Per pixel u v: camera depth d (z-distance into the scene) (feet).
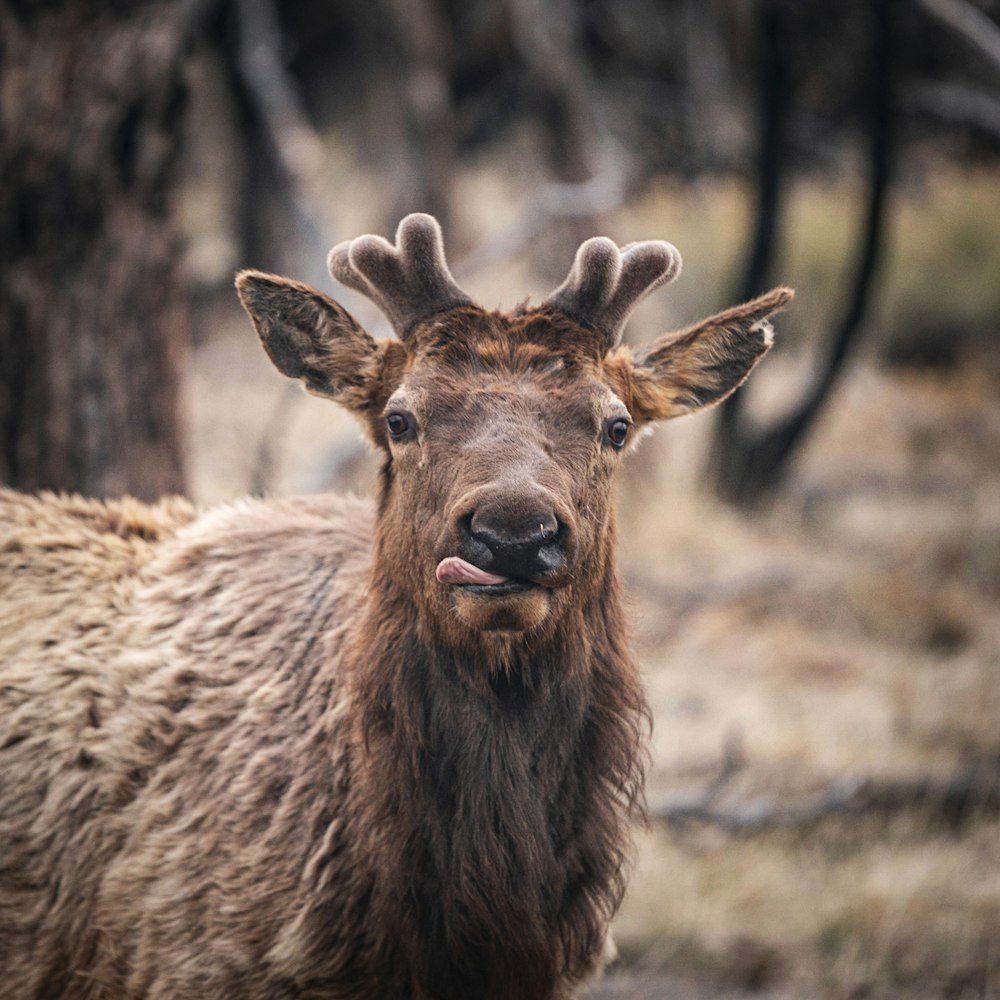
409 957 21.29
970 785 37.47
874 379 85.46
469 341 21.06
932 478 72.59
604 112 101.19
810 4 85.10
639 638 24.49
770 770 39.32
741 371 23.82
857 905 33.42
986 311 92.58
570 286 22.03
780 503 67.31
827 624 52.80
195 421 68.69
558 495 18.95
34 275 34.47
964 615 52.75
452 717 21.11
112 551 26.71
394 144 81.61
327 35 107.34
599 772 22.07
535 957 21.36
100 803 23.62
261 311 22.77
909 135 105.81
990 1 79.46
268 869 21.95
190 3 36.40
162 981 22.29
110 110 34.68
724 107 104.47
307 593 24.49
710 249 92.43
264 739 22.99
